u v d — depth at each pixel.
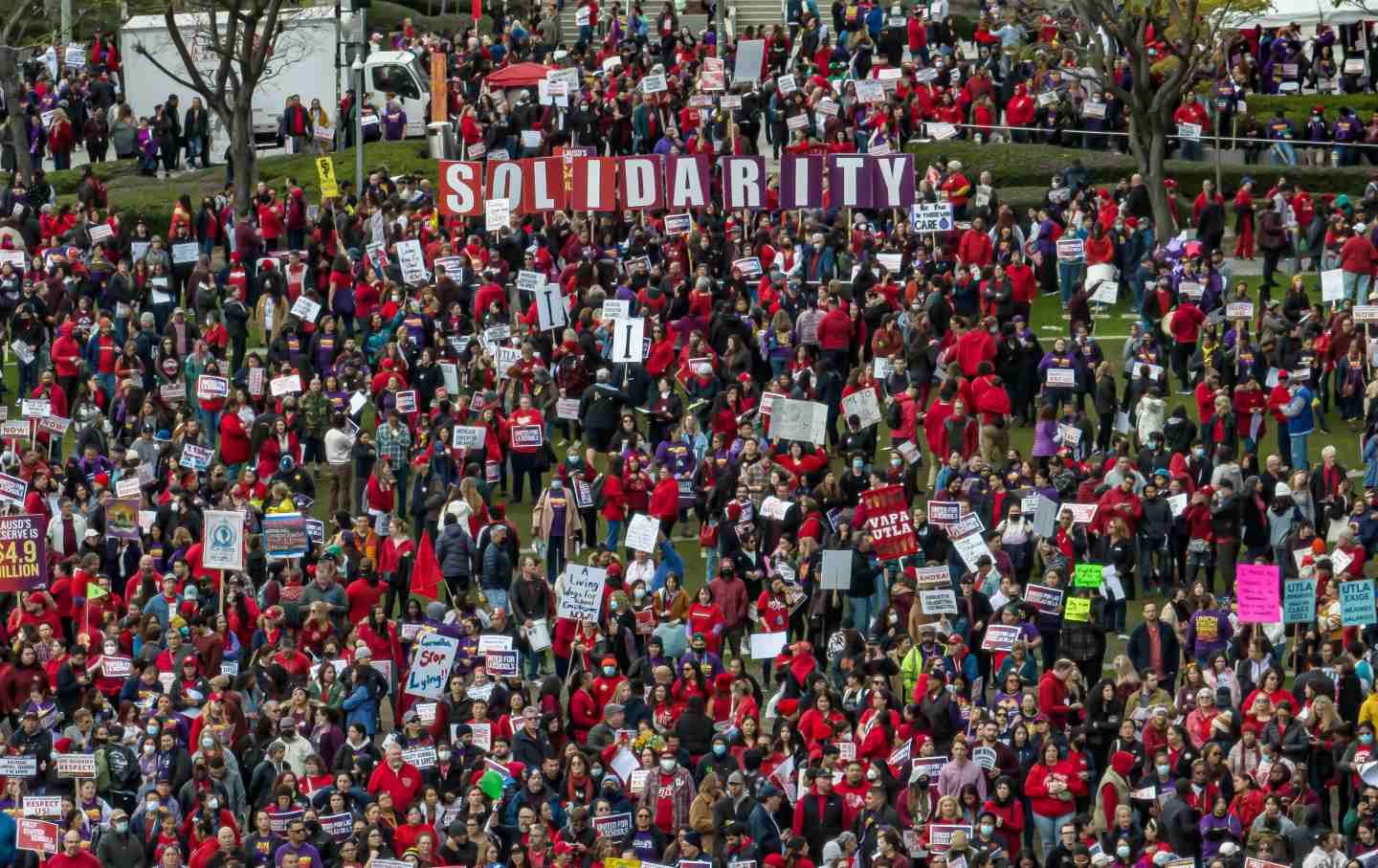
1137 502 65.19
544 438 73.06
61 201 103.12
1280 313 78.19
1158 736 53.16
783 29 116.50
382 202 90.38
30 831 51.31
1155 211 93.75
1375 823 50.31
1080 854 49.41
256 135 113.44
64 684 57.09
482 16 126.31
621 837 51.66
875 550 62.44
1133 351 74.88
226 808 52.38
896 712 54.03
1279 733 53.56
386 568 64.56
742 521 64.25
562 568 68.31
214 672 58.16
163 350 76.56
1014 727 53.19
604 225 85.62
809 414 68.81
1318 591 58.75
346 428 71.75
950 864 50.09
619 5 123.25
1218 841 51.06
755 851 50.53
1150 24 103.94
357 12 94.00
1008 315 79.19
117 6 121.94
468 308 81.88
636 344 74.56
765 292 79.69
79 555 63.81
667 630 59.41
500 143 100.75
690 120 100.06
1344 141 104.44
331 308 82.94
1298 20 113.94
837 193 85.38
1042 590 59.31
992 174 102.06
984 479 65.94
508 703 55.69
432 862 50.09
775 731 55.25
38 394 73.81
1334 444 77.44
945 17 113.62
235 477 72.81
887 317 76.88
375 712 57.06
